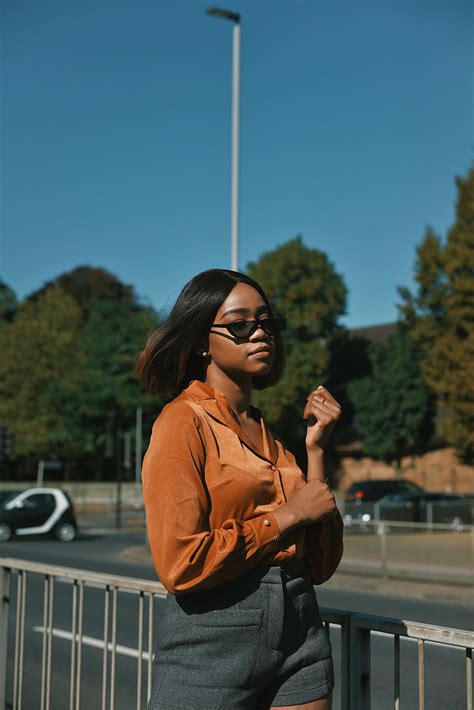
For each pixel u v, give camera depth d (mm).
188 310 2025
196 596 1818
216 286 2023
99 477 56625
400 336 46719
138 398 50688
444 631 2092
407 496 25047
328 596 12484
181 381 2162
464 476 44844
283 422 47531
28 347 55281
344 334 55781
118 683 6348
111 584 3184
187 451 1820
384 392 45844
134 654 7496
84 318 64188
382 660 7293
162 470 1806
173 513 1765
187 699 1793
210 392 1965
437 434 46000
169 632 1854
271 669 1807
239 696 1781
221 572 1733
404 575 14375
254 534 1765
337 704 5715
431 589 12617
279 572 1831
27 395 54812
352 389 47531
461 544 15305
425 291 36250
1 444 24984
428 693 6117
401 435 45375
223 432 1895
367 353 55125
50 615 3584
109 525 33094
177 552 1751
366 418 46531
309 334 51438
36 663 7168
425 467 45750
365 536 16766
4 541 24406
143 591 2996
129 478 57656
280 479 1924
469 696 2061
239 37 17859
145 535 27641
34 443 53844
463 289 31688
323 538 1980
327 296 51188
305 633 1867
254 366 1986
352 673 2275
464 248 32344
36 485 48719
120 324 56250
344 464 48875
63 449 55969
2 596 3824
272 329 2033
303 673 1844
